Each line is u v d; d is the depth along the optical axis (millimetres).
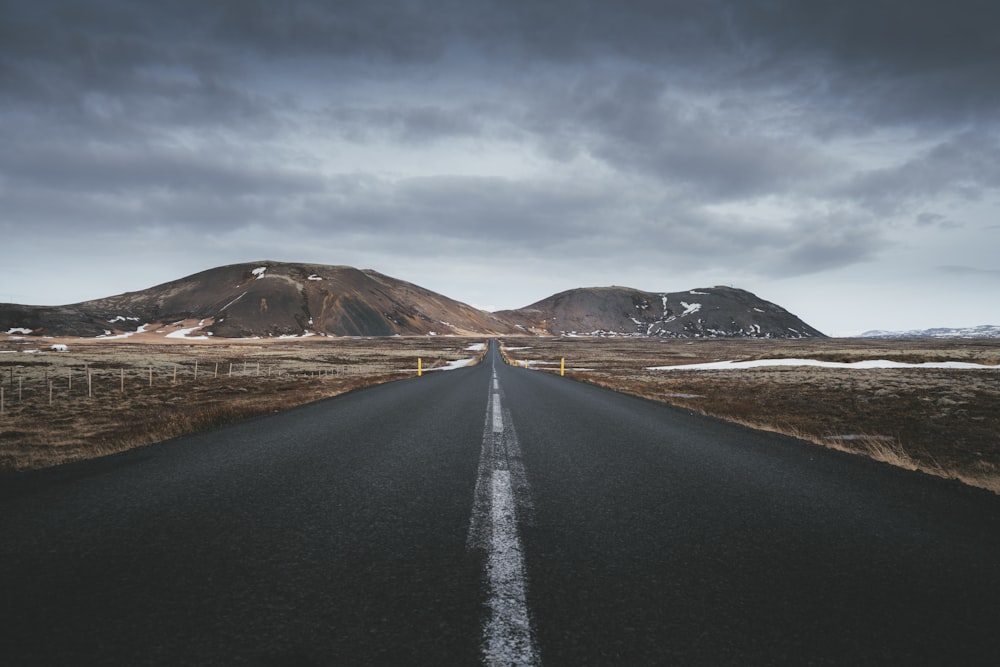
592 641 2270
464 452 7105
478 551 3402
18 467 6934
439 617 2482
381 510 4363
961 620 2547
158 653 2146
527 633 2330
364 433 8742
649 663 2098
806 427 12586
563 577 2992
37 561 3156
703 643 2271
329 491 5004
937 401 18594
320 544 3510
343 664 2064
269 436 8422
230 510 4336
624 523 4090
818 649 2240
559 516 4258
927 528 4117
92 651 2152
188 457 6707
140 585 2814
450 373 31906
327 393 18391
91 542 3516
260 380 30172
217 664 2064
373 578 2938
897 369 42719
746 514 4418
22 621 2396
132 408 16578
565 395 17000
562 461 6602
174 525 3914
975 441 11438
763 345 170125
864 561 3354
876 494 5242
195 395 20969
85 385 25359
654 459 6859
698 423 10953
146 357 54719
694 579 3002
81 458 7457
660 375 38969
